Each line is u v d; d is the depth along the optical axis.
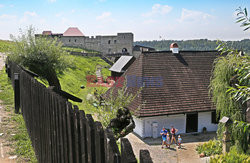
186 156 11.06
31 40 14.58
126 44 82.25
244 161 9.80
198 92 19.05
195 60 21.55
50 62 14.63
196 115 17.92
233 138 12.03
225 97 13.09
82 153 2.28
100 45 83.00
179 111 17.30
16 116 7.30
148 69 19.80
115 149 1.59
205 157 11.41
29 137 5.82
